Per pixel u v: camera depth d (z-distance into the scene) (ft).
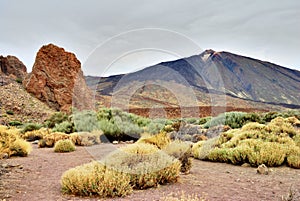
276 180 20.25
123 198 15.35
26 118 132.98
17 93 161.89
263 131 35.12
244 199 15.47
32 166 24.22
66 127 57.93
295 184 19.10
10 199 14.97
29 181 18.94
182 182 18.97
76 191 16.10
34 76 171.53
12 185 17.71
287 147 27.66
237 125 50.03
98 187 15.83
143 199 15.15
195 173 22.15
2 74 191.93
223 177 20.94
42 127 71.41
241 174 22.22
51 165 24.82
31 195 15.81
